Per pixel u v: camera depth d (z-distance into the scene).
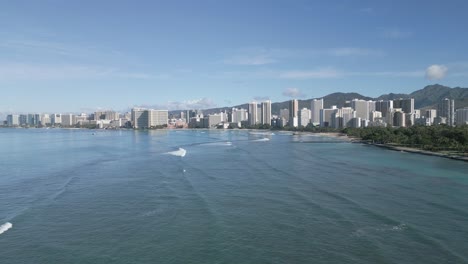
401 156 134.62
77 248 41.00
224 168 98.94
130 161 114.69
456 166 105.38
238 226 48.00
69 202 59.72
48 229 46.88
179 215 52.78
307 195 65.19
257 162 113.12
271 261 37.72
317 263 37.19
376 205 58.06
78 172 90.88
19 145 186.25
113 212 54.19
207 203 59.34
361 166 105.00
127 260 38.03
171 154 138.75
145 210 55.28
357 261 37.50
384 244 41.66
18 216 52.00
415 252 39.47
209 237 44.19
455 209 55.62
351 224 48.53
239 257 38.69
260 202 60.12
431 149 151.75
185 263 37.41
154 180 79.38
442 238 43.38
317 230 46.31
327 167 102.38
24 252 39.97
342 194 66.00
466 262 37.16
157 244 42.16
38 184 74.75
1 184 74.81
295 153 145.38
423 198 62.97
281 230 46.44
